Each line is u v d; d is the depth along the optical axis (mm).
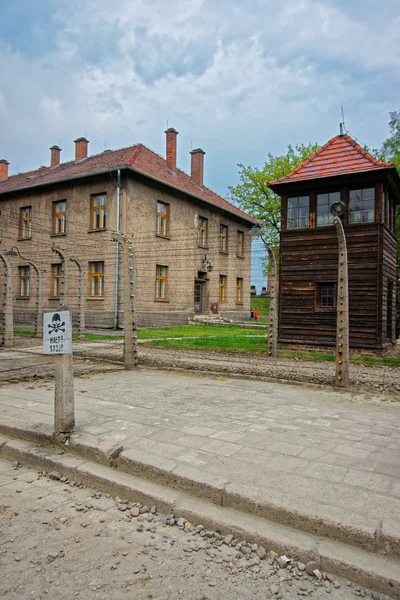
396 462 4211
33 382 8445
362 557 2824
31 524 3371
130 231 21328
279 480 3721
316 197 14117
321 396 7414
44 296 23766
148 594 2562
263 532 3115
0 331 20234
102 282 21734
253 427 5375
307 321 13977
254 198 32094
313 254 13984
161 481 3904
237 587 2648
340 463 4168
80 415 5770
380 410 6445
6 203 25984
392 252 14961
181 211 24969
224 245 29141
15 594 2543
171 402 6734
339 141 14922
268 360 11211
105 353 12578
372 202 13156
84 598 2518
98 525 3369
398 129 28531
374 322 12844
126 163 20953
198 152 30406
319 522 3088
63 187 23281
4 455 4949
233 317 29078
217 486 3578
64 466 4340
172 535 3242
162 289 23578
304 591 2629
